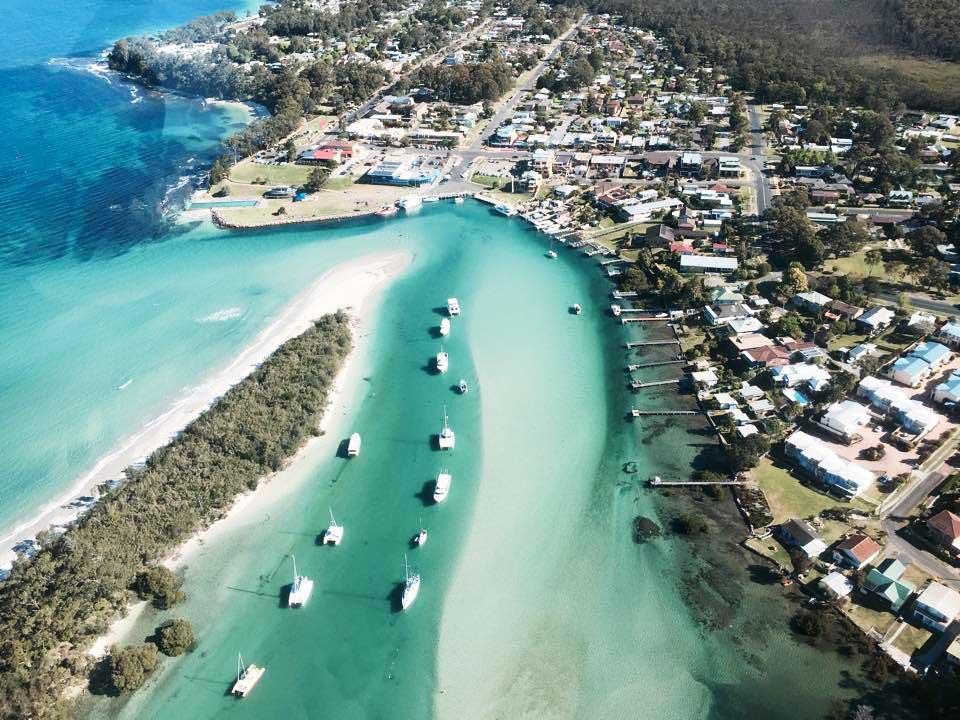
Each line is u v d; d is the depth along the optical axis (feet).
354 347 492.54
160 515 348.18
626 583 319.68
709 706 269.85
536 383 452.35
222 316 529.86
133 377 467.52
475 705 274.57
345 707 277.03
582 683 280.31
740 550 329.72
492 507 362.12
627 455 391.04
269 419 410.11
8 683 269.23
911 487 346.74
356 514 361.51
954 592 288.10
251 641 302.86
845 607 297.33
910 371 409.49
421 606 313.53
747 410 409.90
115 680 277.64
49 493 383.04
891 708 260.01
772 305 498.69
